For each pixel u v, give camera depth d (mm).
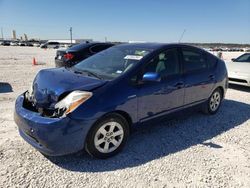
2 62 17156
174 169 3584
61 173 3369
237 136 4816
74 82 3688
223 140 4609
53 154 3373
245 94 8414
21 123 3584
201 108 5594
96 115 3479
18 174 3295
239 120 5711
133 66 4031
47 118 3336
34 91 3869
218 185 3275
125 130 3939
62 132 3289
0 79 9938
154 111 4309
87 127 3453
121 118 3840
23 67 14508
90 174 3379
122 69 4094
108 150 3777
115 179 3295
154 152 4047
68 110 3332
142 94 4008
